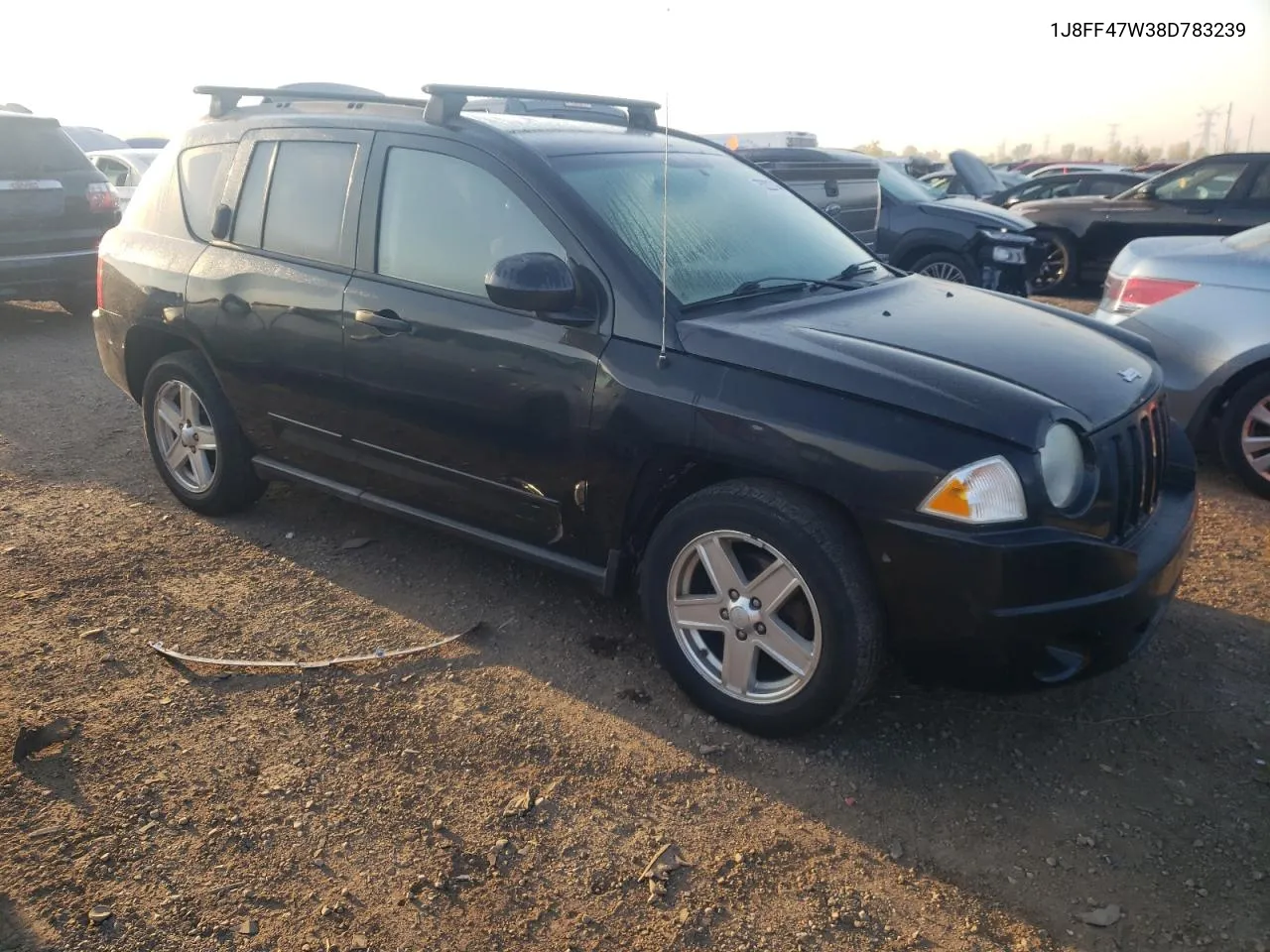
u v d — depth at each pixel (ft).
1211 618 13.32
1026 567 9.14
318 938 8.05
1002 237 32.04
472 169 12.17
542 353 11.27
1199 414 17.70
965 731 10.89
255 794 9.62
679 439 10.40
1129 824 9.52
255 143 14.46
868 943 8.16
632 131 14.34
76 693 11.11
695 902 8.52
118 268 16.05
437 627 12.75
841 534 9.75
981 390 9.59
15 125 27.91
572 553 11.88
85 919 8.13
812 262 13.19
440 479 12.69
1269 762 10.42
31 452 18.70
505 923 8.26
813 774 10.14
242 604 13.21
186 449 15.78
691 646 10.98
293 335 13.52
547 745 10.49
